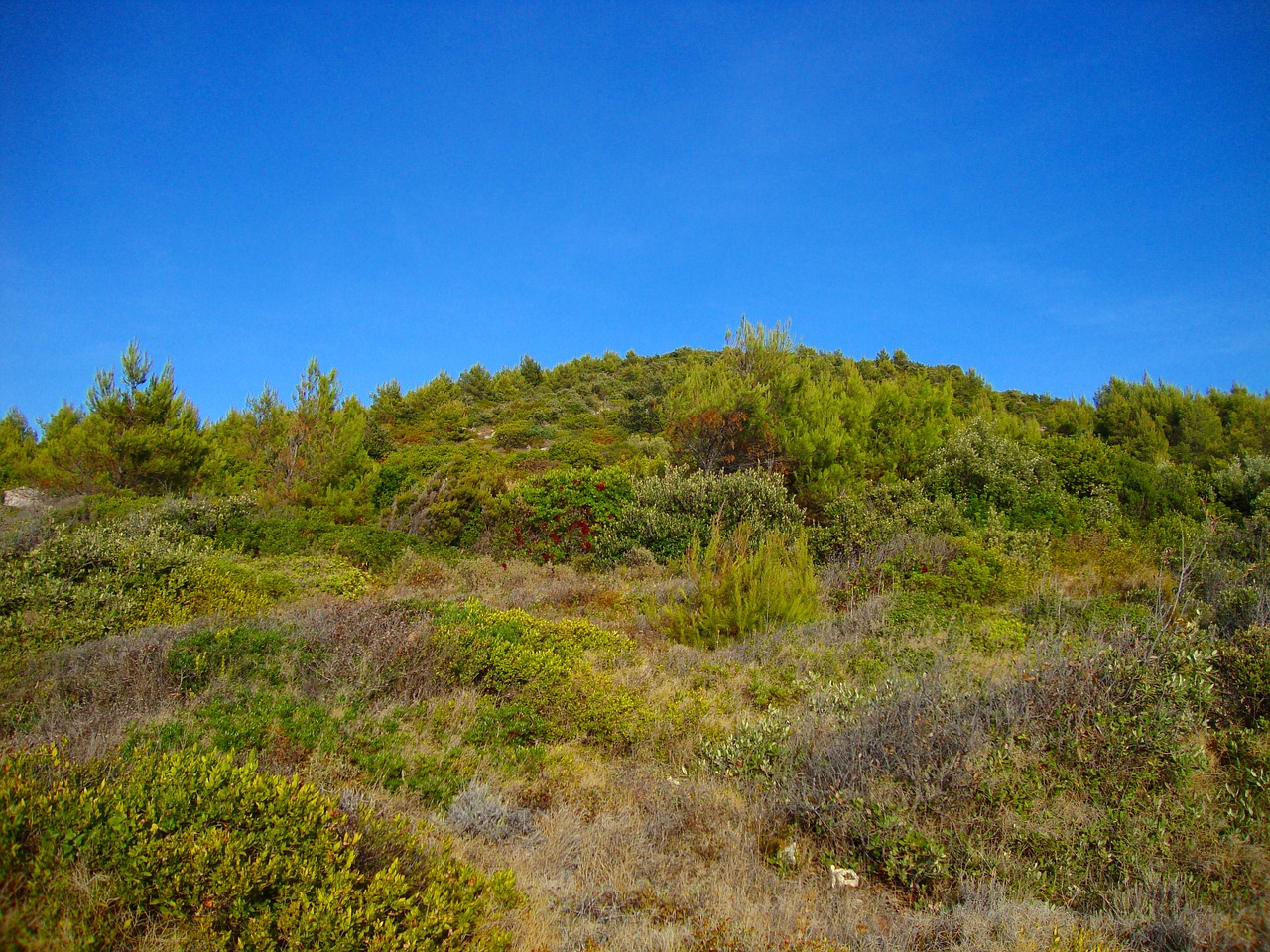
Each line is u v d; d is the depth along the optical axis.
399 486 20.08
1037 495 16.33
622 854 4.10
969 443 17.53
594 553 14.34
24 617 7.49
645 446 29.19
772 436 18.23
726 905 3.59
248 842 3.06
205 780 3.38
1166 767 4.60
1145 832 4.10
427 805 4.54
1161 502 17.08
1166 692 5.07
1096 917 3.53
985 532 13.93
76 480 17.50
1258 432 25.31
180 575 9.30
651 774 5.32
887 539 12.66
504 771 5.15
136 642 6.68
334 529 13.77
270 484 17.84
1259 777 4.46
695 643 8.93
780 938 3.29
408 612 8.11
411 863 3.47
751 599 9.23
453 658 6.87
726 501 13.86
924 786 4.55
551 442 37.53
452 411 42.94
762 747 5.44
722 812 4.69
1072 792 4.50
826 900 3.79
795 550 11.09
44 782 3.37
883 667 7.41
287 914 2.77
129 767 3.76
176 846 2.92
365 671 6.42
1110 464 18.16
